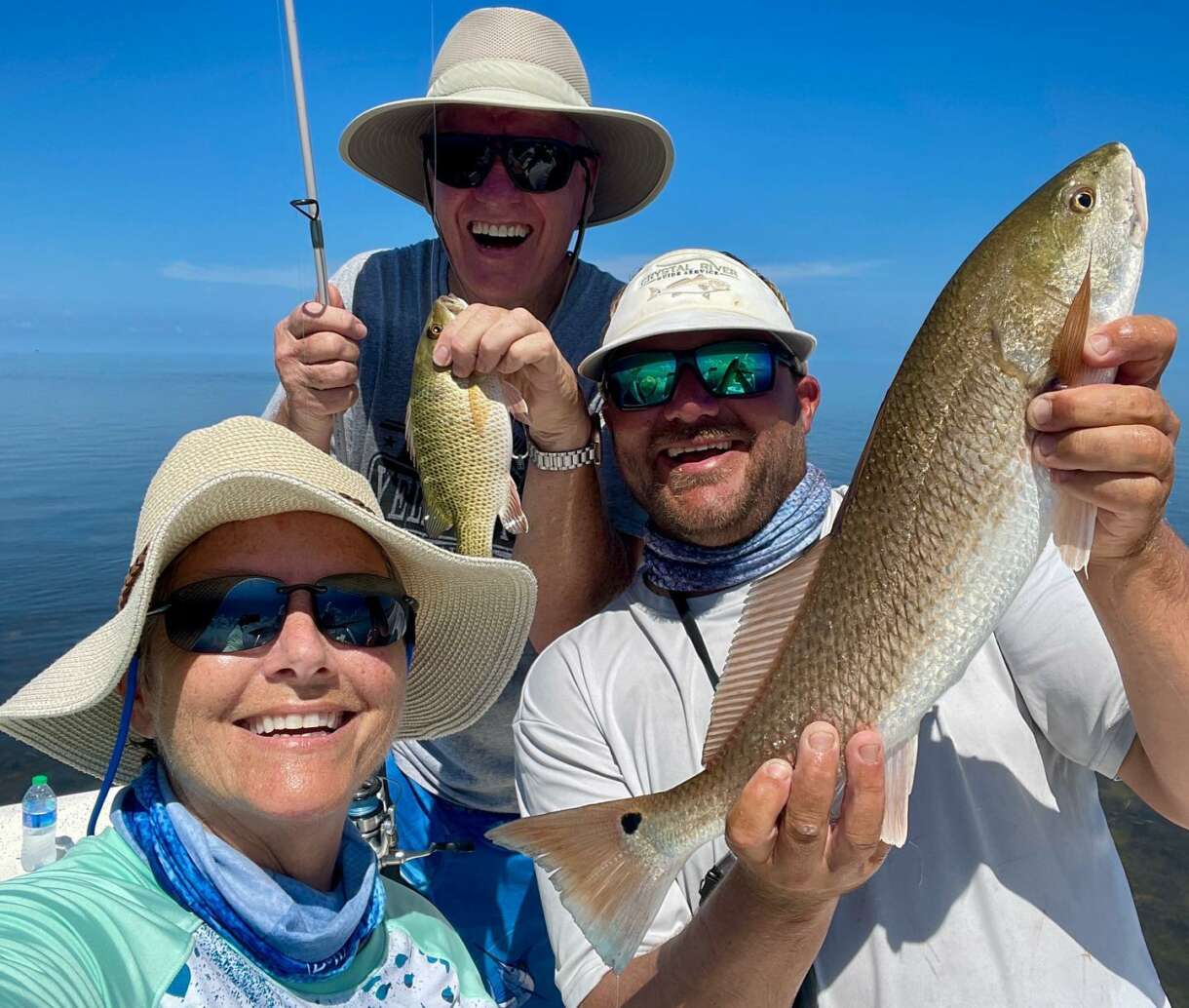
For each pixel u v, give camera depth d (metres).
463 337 0.65
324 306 0.71
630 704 0.58
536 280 0.86
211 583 0.42
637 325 0.61
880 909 0.51
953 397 0.44
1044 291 0.43
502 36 0.84
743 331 0.60
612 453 0.84
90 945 0.36
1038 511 0.42
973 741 0.53
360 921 0.46
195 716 0.41
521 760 0.61
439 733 0.62
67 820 1.03
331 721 0.44
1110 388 0.39
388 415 0.86
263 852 0.44
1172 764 0.47
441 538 0.83
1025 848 0.51
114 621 0.45
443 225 0.85
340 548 0.45
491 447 0.67
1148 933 1.14
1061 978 0.49
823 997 0.51
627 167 0.93
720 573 0.60
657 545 0.62
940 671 0.43
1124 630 0.44
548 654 0.64
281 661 0.42
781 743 0.45
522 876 0.88
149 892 0.40
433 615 0.54
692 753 0.55
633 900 0.47
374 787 0.79
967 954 0.49
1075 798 0.53
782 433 0.60
